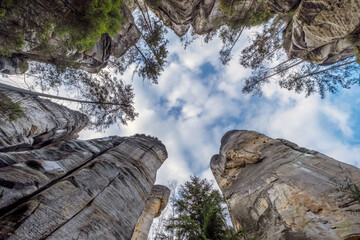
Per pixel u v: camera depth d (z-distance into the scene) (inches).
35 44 295.4
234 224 366.9
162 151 585.9
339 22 350.9
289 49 588.1
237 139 565.9
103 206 236.4
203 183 391.9
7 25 232.5
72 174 258.5
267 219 305.1
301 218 265.6
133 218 269.7
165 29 580.1
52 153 291.6
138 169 395.9
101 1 267.4
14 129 277.1
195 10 606.2
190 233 259.9
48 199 186.7
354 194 233.6
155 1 565.6
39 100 375.9
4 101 250.5
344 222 229.5
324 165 333.7
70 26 266.7
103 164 321.1
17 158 227.6
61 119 390.9
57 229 167.3
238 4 494.9
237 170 510.0
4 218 148.8
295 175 338.0
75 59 444.1
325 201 265.3
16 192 175.2
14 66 386.9
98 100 442.3
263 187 359.3
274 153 438.3
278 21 592.4
